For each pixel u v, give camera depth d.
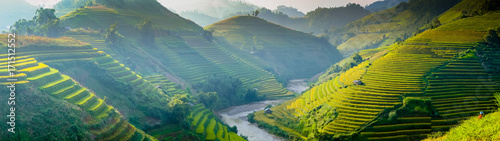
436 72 73.81
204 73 104.19
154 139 46.31
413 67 77.56
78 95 43.88
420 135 55.41
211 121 65.81
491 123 45.78
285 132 68.56
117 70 65.75
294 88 122.69
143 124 51.78
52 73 45.56
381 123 58.94
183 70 102.06
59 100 39.69
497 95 61.47
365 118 60.69
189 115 62.50
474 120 52.38
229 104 94.25
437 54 83.44
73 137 35.09
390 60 84.56
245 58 142.25
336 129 59.91
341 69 114.56
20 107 34.47
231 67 118.88
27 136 31.92
